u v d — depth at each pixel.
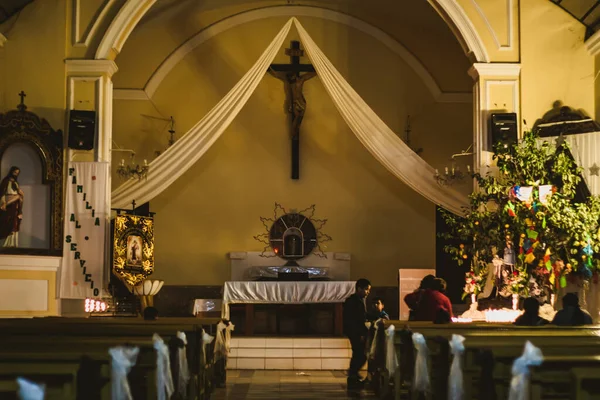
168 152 13.81
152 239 14.20
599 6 12.91
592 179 12.61
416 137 17.28
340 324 14.86
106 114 13.36
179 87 17.25
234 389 10.19
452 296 17.05
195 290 16.95
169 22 17.17
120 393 5.00
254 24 17.41
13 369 4.43
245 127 17.33
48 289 12.90
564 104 13.57
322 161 17.30
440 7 13.85
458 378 6.23
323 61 14.10
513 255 11.72
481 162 13.37
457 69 17.34
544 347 5.79
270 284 14.53
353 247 17.14
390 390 8.93
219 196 17.19
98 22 13.48
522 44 13.62
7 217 12.74
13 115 12.95
